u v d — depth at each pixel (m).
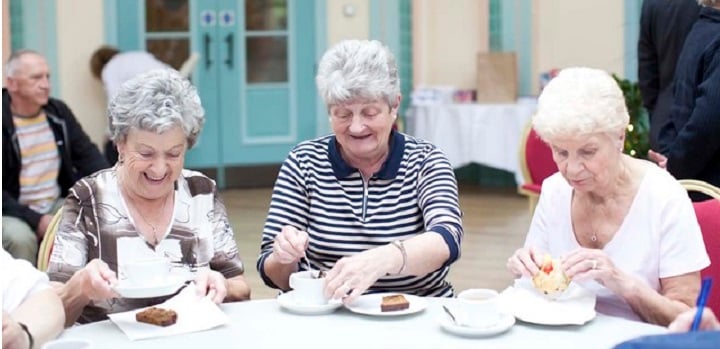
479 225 6.43
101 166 4.10
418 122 7.84
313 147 2.46
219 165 7.98
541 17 8.09
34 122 3.92
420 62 8.26
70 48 7.44
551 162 4.49
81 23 7.46
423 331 1.89
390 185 2.39
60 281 2.22
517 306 1.99
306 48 8.01
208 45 7.80
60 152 3.99
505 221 6.57
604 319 1.96
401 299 2.03
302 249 2.21
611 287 2.00
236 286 2.31
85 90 7.48
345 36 8.04
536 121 2.07
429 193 2.33
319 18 7.98
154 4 7.66
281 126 8.05
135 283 1.98
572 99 2.01
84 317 2.26
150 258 2.28
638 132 5.30
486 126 7.51
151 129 2.15
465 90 8.08
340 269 2.05
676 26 3.90
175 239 2.31
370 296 2.12
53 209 3.96
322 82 2.30
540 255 2.09
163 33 7.70
